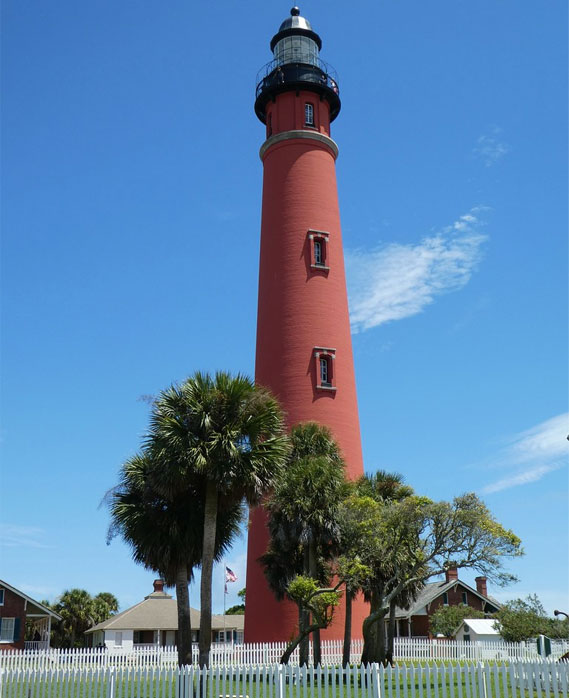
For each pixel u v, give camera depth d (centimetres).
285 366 3916
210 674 1902
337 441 3766
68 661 3441
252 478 2317
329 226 4184
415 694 1823
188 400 2362
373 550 2905
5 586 4509
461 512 2655
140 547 2675
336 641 3600
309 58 4531
